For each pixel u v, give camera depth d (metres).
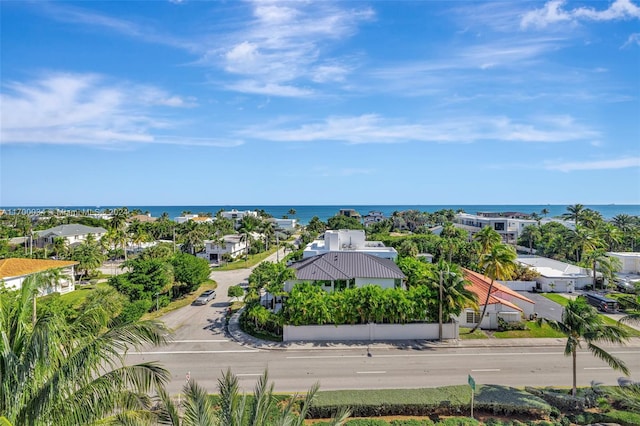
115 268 77.06
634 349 32.66
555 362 29.81
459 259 68.88
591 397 23.08
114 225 95.62
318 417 21.58
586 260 65.25
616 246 83.00
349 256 43.44
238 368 28.31
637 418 20.70
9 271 46.19
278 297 42.38
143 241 95.19
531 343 33.72
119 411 13.09
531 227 94.31
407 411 21.83
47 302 33.16
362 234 54.53
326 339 34.06
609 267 56.03
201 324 38.78
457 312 34.41
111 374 10.98
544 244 86.56
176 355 30.78
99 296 33.22
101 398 10.61
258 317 35.97
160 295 47.12
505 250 35.50
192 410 12.41
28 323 12.16
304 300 33.78
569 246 73.38
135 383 11.09
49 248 82.94
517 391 23.55
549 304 48.03
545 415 21.56
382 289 35.59
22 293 11.91
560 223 101.81
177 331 36.59
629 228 91.88
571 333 23.25
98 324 12.59
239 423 12.33
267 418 13.15
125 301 35.91
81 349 10.60
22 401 10.15
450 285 34.59
